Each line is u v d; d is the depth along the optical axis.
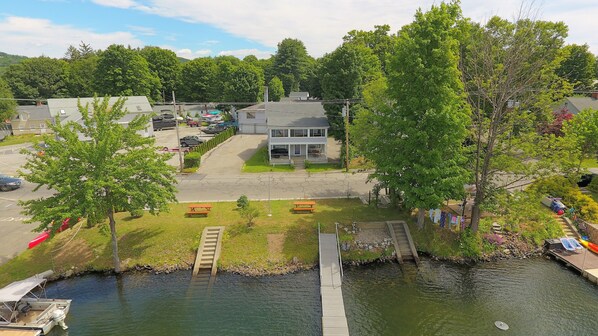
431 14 23.75
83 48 148.25
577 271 25.67
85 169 22.36
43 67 98.75
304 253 27.20
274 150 51.16
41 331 19.41
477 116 27.05
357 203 33.59
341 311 21.31
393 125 26.64
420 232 29.22
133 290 23.86
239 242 27.89
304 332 19.86
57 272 25.27
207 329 20.09
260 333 19.75
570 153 27.06
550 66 29.06
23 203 22.66
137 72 83.56
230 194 36.22
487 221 30.11
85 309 21.92
